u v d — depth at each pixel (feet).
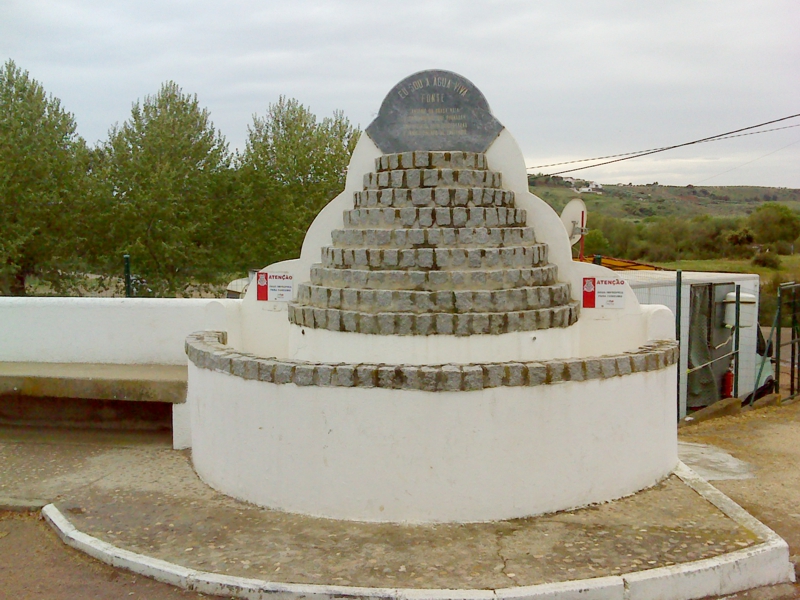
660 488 22.49
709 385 43.86
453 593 16.03
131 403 30.66
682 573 16.94
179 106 89.10
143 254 78.59
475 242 24.12
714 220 176.35
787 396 52.54
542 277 24.85
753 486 26.37
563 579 16.65
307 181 96.22
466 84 27.40
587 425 20.75
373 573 17.10
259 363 21.01
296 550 18.38
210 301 31.40
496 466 19.85
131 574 18.06
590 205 274.77
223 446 22.40
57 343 32.78
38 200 75.05
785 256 156.25
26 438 29.76
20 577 18.12
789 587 18.02
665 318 26.58
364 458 19.92
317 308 24.38
